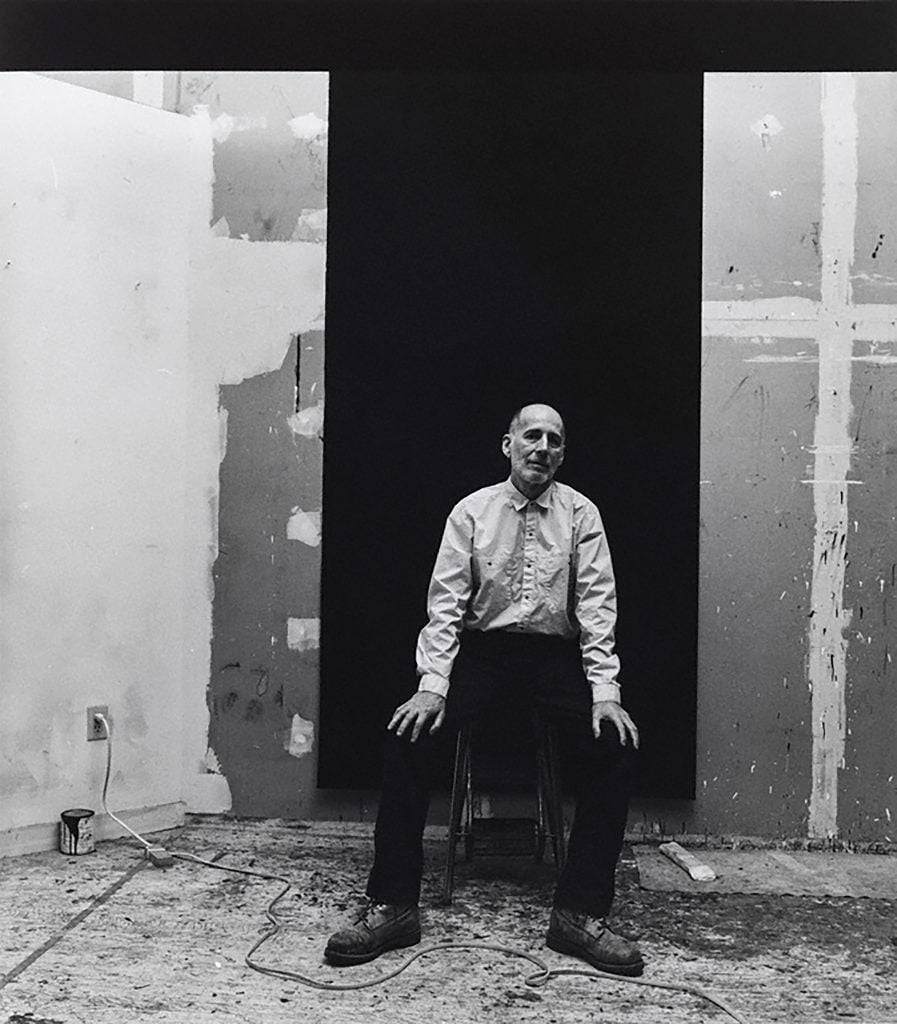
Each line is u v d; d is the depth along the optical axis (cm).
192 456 346
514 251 332
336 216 337
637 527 331
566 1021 211
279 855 315
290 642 343
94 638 326
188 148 344
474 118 332
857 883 298
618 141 330
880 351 328
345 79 334
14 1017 208
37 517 314
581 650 275
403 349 336
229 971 232
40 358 314
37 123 312
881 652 329
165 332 341
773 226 330
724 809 334
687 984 229
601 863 244
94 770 327
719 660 333
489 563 270
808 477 330
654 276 330
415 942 249
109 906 271
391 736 253
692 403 329
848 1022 213
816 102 328
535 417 267
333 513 338
